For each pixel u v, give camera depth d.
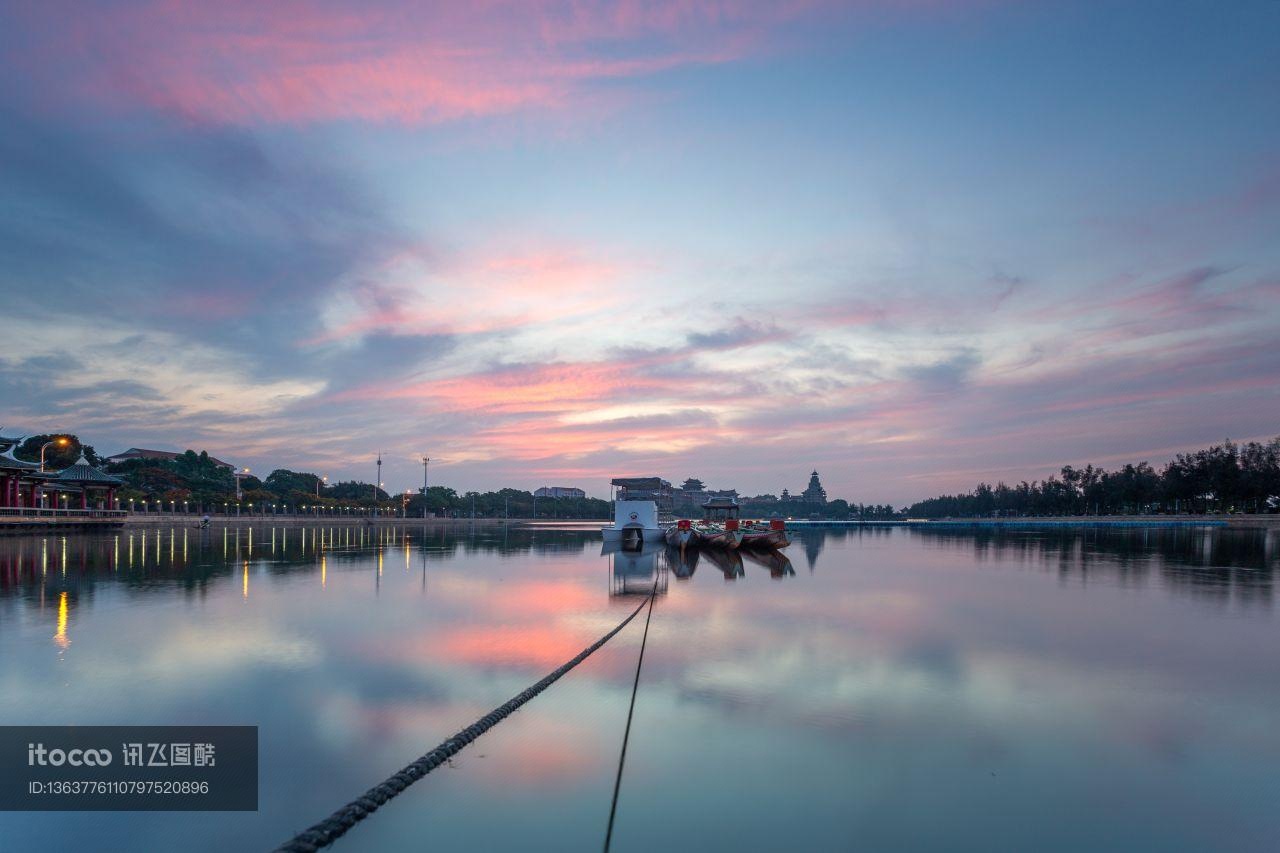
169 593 24.64
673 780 8.71
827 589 28.33
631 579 31.47
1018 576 34.25
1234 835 7.62
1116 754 9.81
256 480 179.62
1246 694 12.75
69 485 85.94
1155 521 142.38
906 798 8.33
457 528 121.50
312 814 7.82
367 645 16.11
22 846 7.20
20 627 17.92
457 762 9.20
